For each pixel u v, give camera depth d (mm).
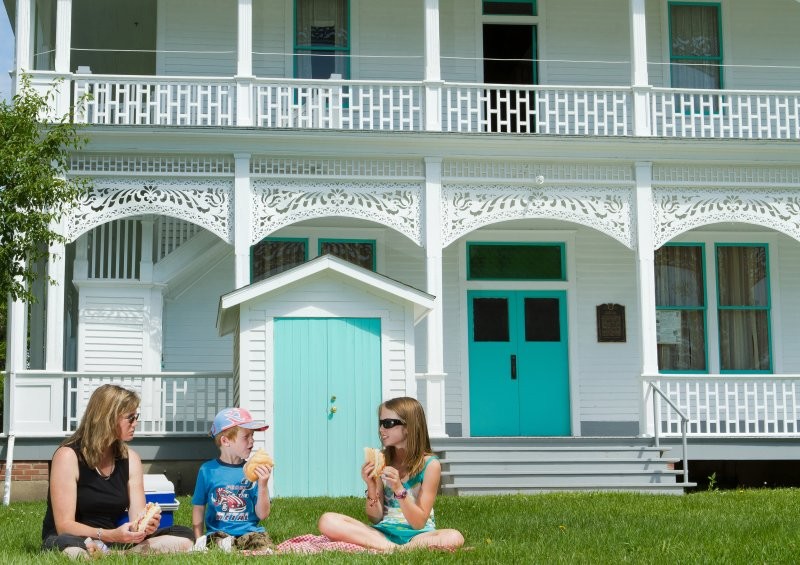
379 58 17922
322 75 17781
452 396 17484
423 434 7109
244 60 15445
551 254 18016
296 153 15125
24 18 15102
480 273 17828
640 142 15594
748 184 15812
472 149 15375
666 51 18422
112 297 15953
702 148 15703
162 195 14906
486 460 14047
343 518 7113
